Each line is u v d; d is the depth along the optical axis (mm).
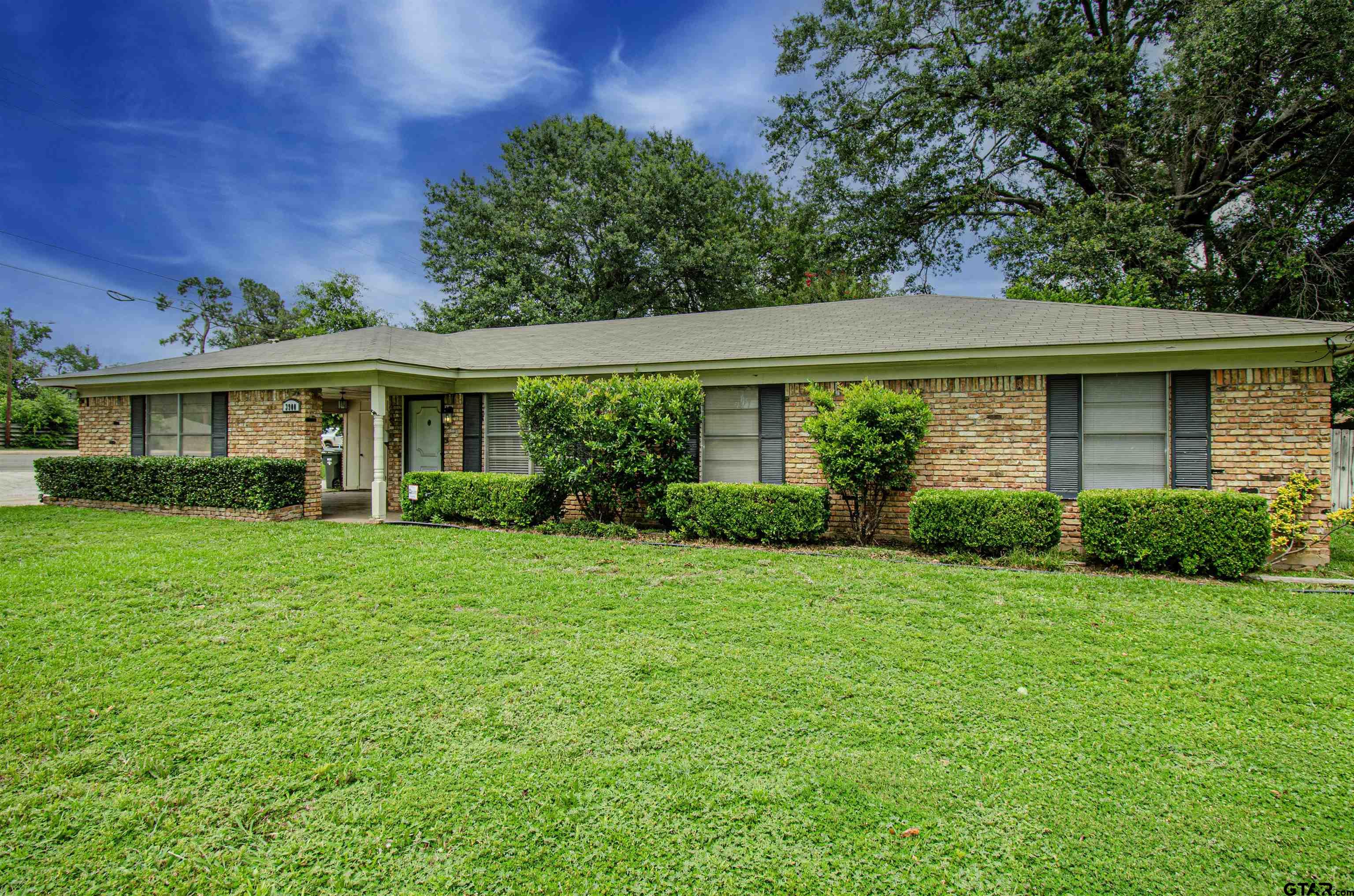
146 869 2320
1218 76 14414
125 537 8656
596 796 2746
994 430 8414
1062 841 2479
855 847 2441
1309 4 12648
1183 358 7609
